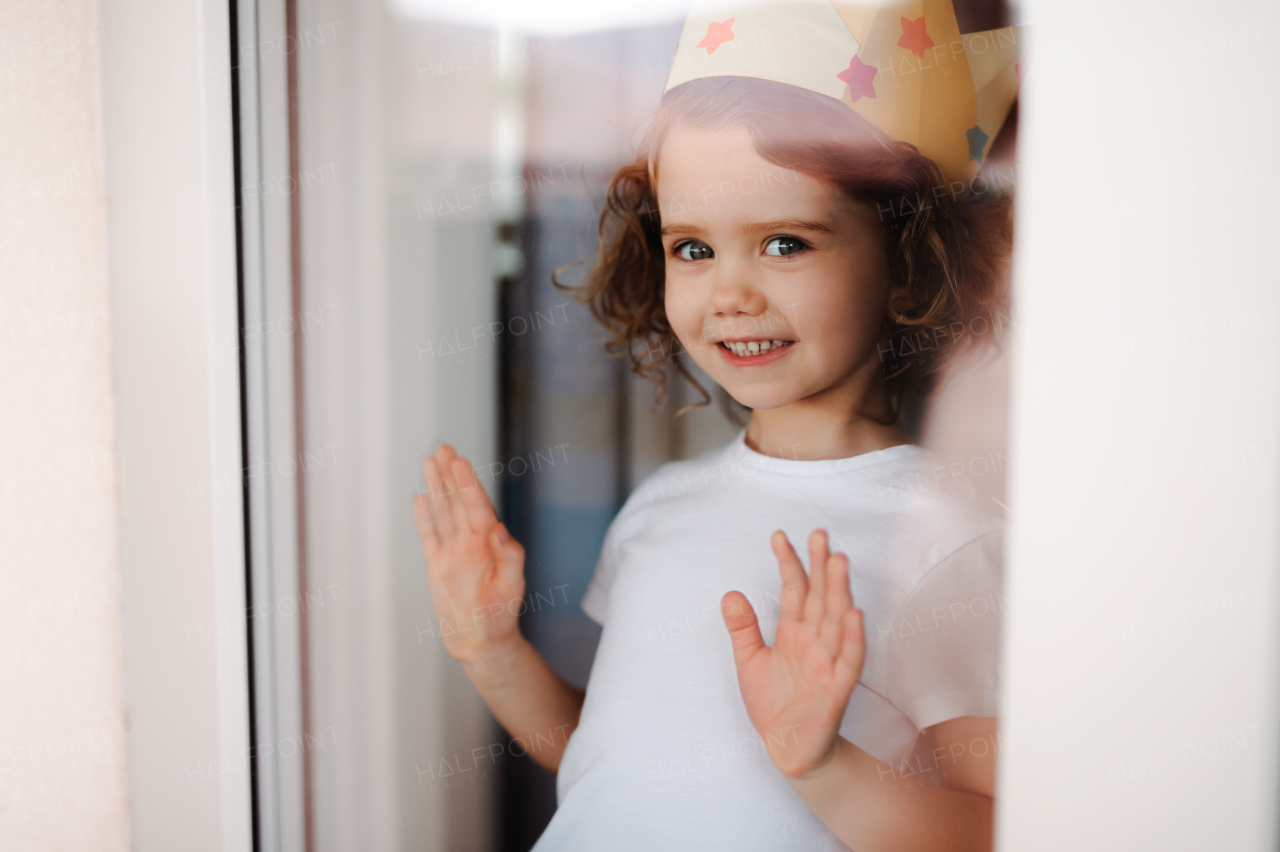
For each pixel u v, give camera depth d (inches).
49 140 21.1
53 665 22.4
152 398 21.5
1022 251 14.1
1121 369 13.4
